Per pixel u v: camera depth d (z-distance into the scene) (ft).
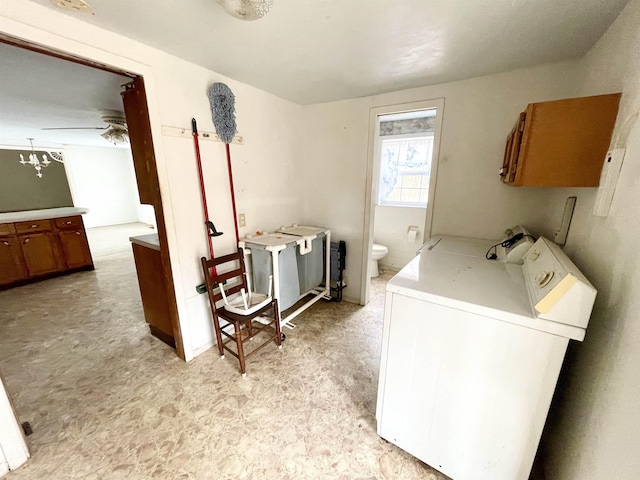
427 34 4.59
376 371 6.37
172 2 3.72
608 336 2.90
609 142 3.47
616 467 2.43
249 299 7.14
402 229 13.02
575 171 3.69
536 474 4.15
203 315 6.97
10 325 8.50
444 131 7.22
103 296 10.61
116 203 24.85
